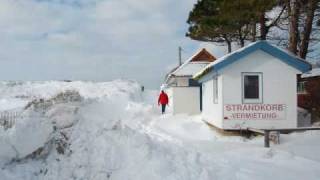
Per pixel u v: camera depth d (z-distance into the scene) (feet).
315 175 30.40
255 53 53.88
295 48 74.59
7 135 26.05
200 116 72.84
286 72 54.13
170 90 93.20
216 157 35.04
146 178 26.40
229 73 53.72
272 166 33.12
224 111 53.78
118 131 30.63
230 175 28.73
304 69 54.03
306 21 74.79
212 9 99.91
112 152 28.14
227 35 101.04
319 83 70.08
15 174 24.70
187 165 28.73
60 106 31.68
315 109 67.26
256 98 54.03
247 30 93.61
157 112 86.22
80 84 156.46
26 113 29.09
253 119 53.83
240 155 37.70
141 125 62.80
